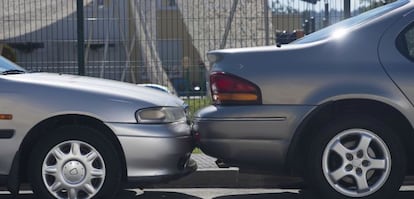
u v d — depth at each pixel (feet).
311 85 17.65
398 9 18.51
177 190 23.22
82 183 18.37
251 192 22.66
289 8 36.70
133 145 18.20
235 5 38.93
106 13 42.86
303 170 18.37
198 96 36.68
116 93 18.67
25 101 18.35
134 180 18.29
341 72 17.71
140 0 42.75
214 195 22.12
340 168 17.87
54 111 18.26
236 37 38.65
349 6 32.86
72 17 39.45
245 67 17.97
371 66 17.76
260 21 38.32
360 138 17.81
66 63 38.29
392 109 17.76
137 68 39.55
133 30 41.57
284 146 17.66
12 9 39.37
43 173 18.49
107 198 18.45
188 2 40.45
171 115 18.84
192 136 19.31
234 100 17.84
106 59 40.37
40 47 38.63
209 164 24.81
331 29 19.48
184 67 38.81
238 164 18.02
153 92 19.75
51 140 18.43
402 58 17.87
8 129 18.29
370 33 18.12
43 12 39.68
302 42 19.08
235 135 17.74
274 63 17.94
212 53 18.79
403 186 22.79
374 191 17.89
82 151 18.48
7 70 20.44
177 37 40.40
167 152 18.35
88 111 18.25
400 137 18.28
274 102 17.67
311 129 18.21
